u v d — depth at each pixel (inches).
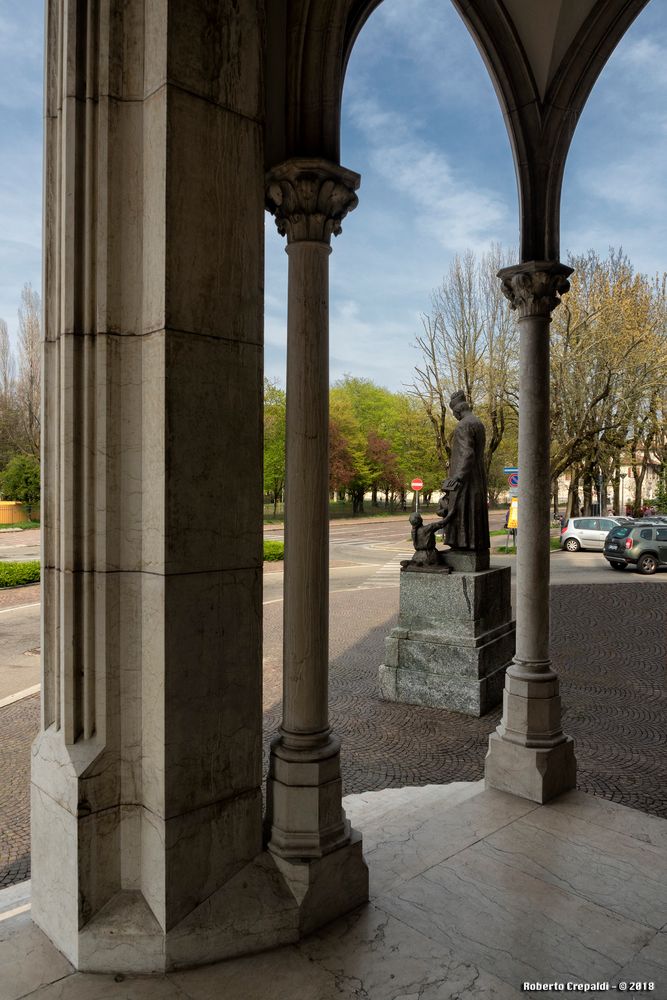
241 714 114.3
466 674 280.2
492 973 102.4
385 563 868.0
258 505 116.5
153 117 103.9
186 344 104.8
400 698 295.9
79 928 104.4
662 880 129.7
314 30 119.4
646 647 398.6
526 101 175.3
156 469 103.9
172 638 104.2
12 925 116.6
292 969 104.0
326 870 115.9
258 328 115.3
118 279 106.8
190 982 101.4
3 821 182.5
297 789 117.8
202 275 106.9
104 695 107.9
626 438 1083.3
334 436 1748.3
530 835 148.1
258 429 115.9
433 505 2295.8
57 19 110.7
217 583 110.1
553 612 510.0
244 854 114.9
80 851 104.7
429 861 136.7
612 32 173.0
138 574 108.5
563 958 106.1
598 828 151.1
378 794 185.6
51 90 111.3
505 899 123.2
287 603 122.7
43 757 112.8
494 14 169.2
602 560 861.8
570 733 253.6
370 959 106.3
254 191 114.2
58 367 111.0
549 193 177.3
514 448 1152.8
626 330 938.7
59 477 110.9
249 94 113.0
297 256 121.4
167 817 104.0
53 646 114.7
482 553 299.6
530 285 175.5
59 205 109.0
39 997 98.3
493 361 940.6
